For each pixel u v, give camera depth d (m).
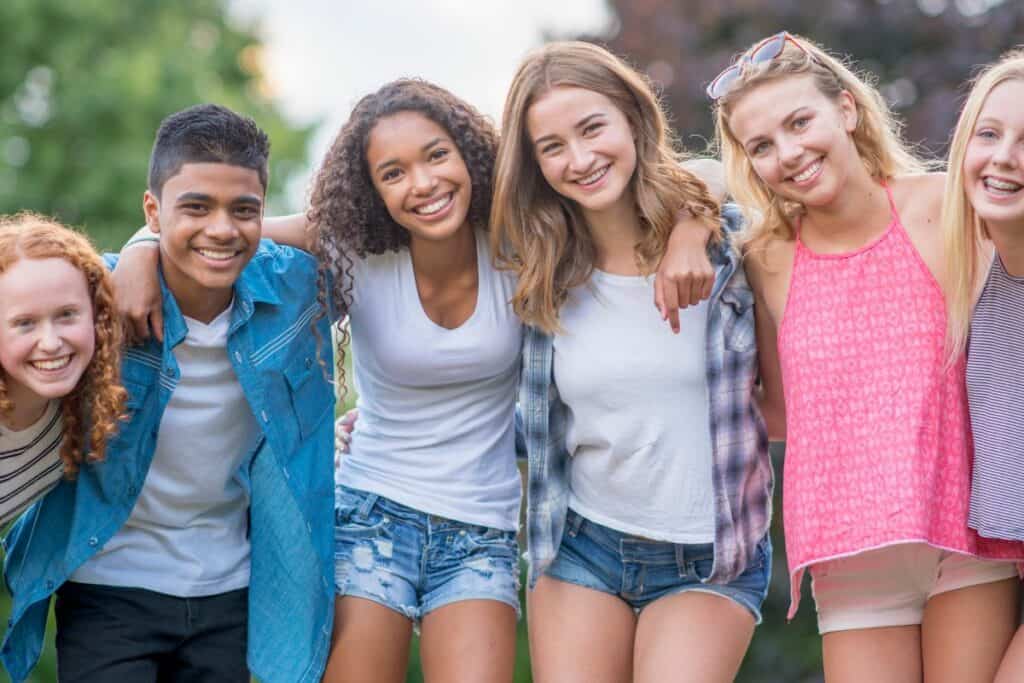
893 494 4.03
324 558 4.38
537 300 4.49
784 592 11.54
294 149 18.81
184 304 4.30
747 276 4.48
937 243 4.18
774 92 4.20
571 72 4.41
